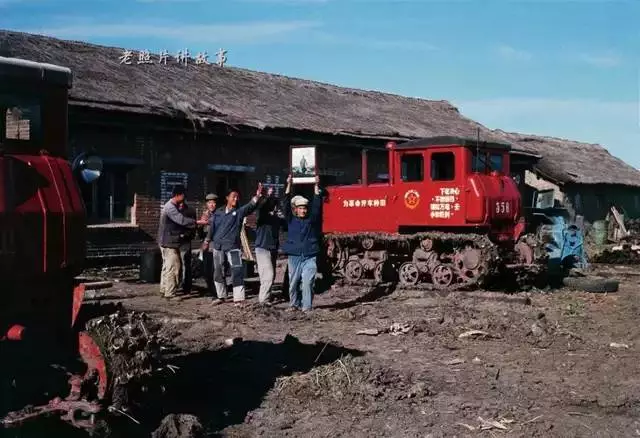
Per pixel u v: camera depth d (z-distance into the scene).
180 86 19.88
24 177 5.31
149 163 17.16
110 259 16.28
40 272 5.29
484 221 13.62
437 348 9.00
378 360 8.29
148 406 6.09
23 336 5.21
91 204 16.23
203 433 5.60
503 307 11.82
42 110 5.62
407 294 13.33
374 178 22.88
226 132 18.19
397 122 25.30
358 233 14.81
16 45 17.88
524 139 34.28
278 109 21.17
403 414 6.38
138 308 11.48
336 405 6.61
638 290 14.82
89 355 5.45
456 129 27.92
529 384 7.42
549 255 16.28
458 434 5.91
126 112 16.08
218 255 12.22
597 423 6.23
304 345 8.86
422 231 14.44
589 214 32.53
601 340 9.67
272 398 6.79
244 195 19.23
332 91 26.80
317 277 15.73
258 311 11.20
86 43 20.14
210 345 8.90
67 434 5.32
